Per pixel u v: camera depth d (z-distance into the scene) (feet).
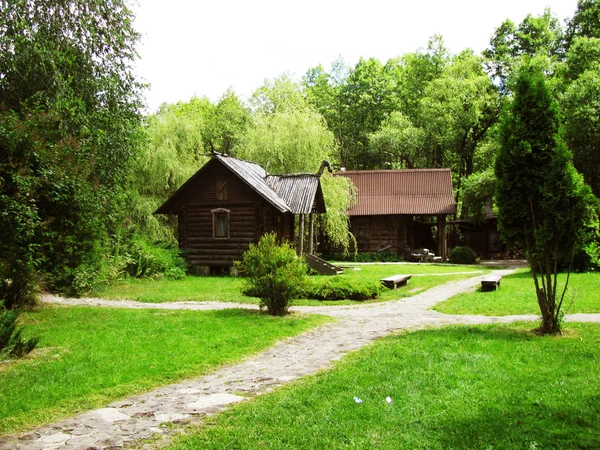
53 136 45.93
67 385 23.62
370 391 21.33
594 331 33.45
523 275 75.97
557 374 23.32
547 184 32.65
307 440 16.55
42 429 18.66
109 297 56.65
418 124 182.19
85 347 31.27
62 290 55.42
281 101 123.44
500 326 36.27
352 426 17.60
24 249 39.81
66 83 52.90
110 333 35.50
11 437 17.90
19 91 53.67
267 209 86.58
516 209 34.22
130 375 25.12
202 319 40.98
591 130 104.53
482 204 131.64
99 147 55.42
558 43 165.68
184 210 90.27
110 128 59.77
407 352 28.12
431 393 20.99
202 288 64.80
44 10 56.34
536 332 33.45
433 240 145.18
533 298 50.49
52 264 46.03
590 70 114.32
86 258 51.75
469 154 162.09
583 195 32.40
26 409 20.58
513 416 18.21
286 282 42.93
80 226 46.29
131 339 33.50
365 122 198.49
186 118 115.85
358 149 197.88
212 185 88.74
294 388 22.57
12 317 30.32
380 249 131.44
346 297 54.95
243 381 24.45
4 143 40.40
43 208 43.37
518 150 33.40
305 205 85.97
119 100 62.49
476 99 148.66
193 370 26.45
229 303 52.85
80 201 44.32
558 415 18.20
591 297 49.26
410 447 15.89
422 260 124.88
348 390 21.68
